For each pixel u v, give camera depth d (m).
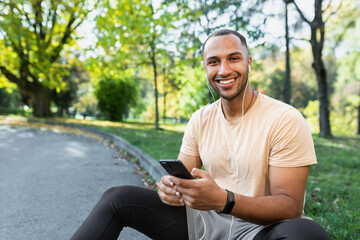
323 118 14.20
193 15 9.12
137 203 1.49
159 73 26.75
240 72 1.44
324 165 6.11
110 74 17.17
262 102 1.49
